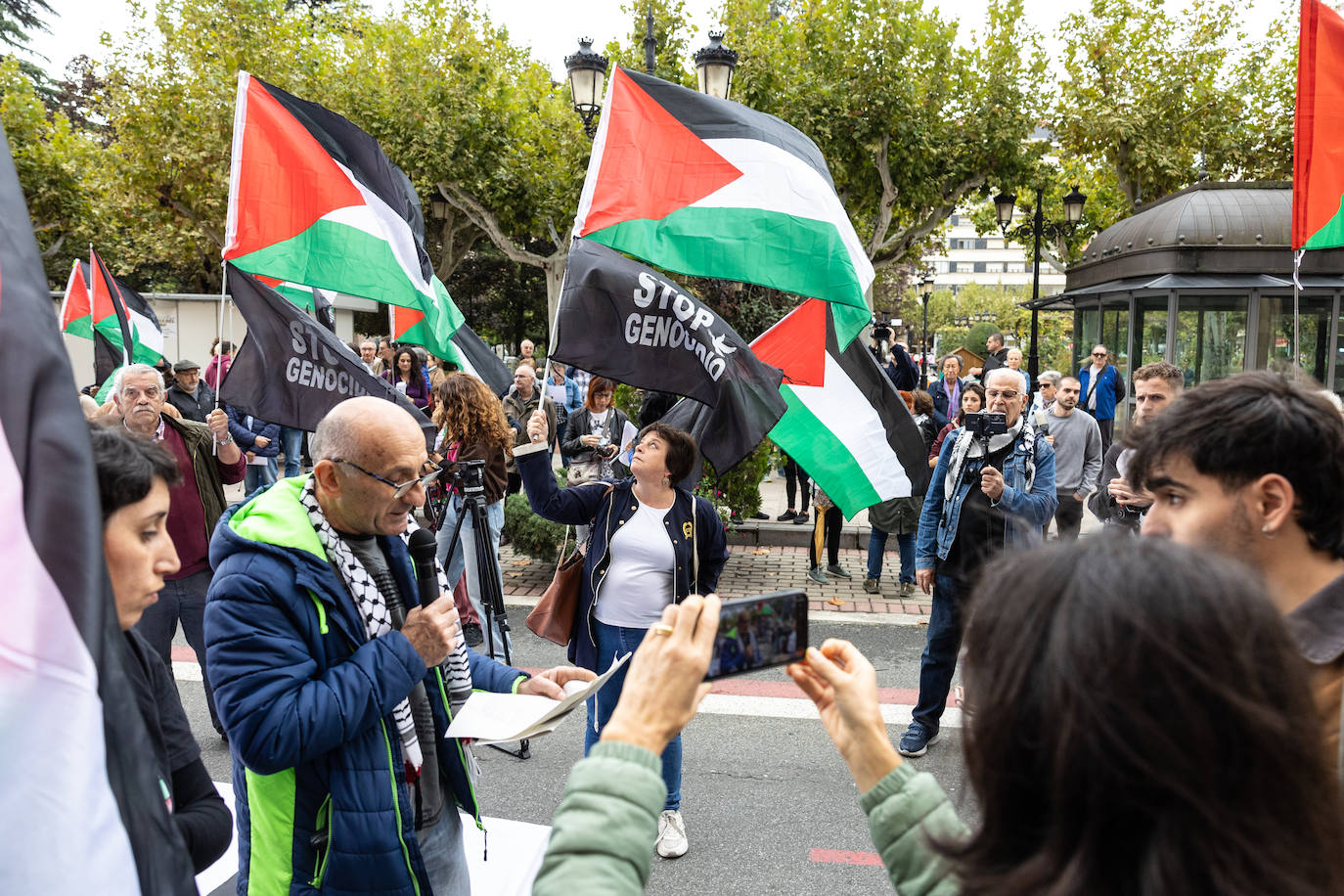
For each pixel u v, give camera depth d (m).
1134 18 17.39
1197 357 11.91
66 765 1.03
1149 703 0.73
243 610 1.85
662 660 1.09
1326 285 11.49
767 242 4.01
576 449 7.11
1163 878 0.72
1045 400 9.36
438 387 5.23
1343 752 1.21
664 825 3.54
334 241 4.55
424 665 1.94
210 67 18.67
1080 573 0.81
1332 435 1.48
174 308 16.50
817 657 1.24
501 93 19.09
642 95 4.00
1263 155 18.22
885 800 1.14
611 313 3.80
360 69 18.91
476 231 23.83
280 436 10.53
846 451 4.92
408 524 2.24
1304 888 0.72
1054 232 20.72
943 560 4.20
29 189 20.64
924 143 15.95
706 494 8.49
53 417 1.10
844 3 15.99
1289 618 1.37
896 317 41.41
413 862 1.96
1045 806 0.80
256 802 1.96
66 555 1.07
